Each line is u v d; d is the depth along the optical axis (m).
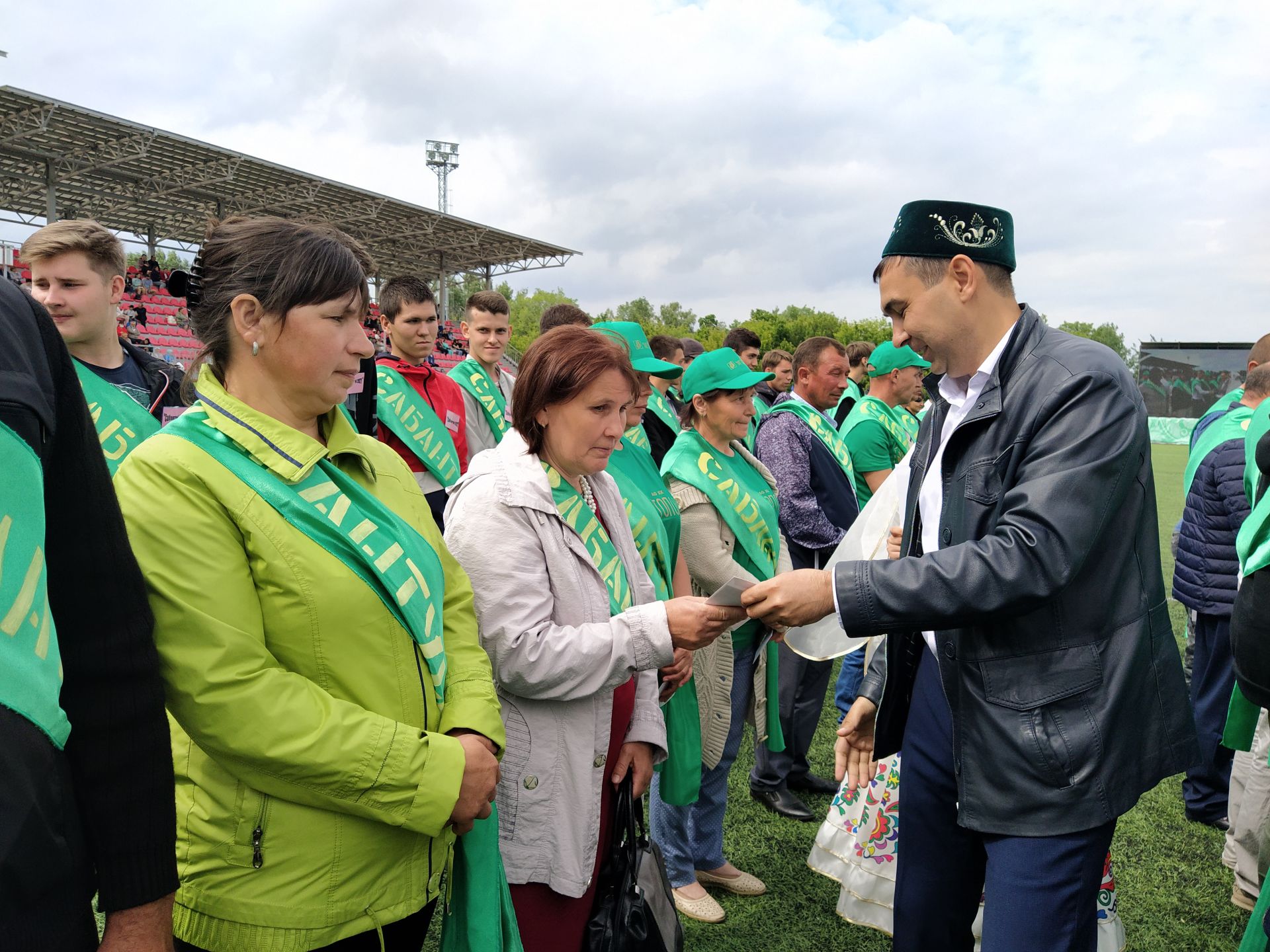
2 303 0.87
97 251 2.63
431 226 29.48
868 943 2.51
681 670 2.06
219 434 1.23
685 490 2.73
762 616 1.59
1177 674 1.57
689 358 6.75
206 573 1.14
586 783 1.64
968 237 1.60
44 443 0.88
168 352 19.00
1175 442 30.16
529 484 1.67
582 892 1.63
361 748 1.17
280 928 1.20
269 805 1.20
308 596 1.21
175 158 21.70
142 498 1.16
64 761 0.86
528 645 1.55
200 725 1.13
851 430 4.24
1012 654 1.52
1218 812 3.32
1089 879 1.49
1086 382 1.48
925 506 1.81
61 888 0.82
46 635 0.82
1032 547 1.41
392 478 1.50
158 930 1.00
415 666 1.31
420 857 1.34
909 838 1.84
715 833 2.77
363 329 1.35
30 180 22.05
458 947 1.44
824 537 3.58
